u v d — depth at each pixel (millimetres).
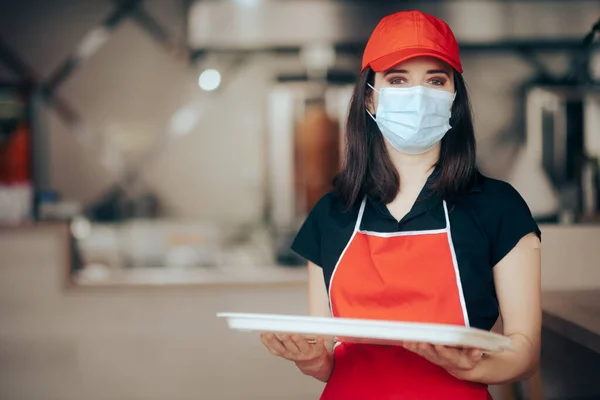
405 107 1349
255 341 3152
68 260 3193
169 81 4879
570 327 1698
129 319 3174
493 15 4156
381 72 1400
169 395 3162
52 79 4863
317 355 1320
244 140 4891
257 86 4859
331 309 1409
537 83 4738
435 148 1414
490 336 1100
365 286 1342
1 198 3480
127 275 3420
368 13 4117
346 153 1453
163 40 4867
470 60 4746
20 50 4848
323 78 4699
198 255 3795
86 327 3182
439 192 1349
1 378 3182
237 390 3150
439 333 1093
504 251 1291
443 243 1313
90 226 3887
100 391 3172
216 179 4906
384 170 1406
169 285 3170
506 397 2252
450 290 1292
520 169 4707
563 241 2324
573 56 4711
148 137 4898
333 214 1445
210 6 4070
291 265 4113
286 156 4609
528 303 1275
